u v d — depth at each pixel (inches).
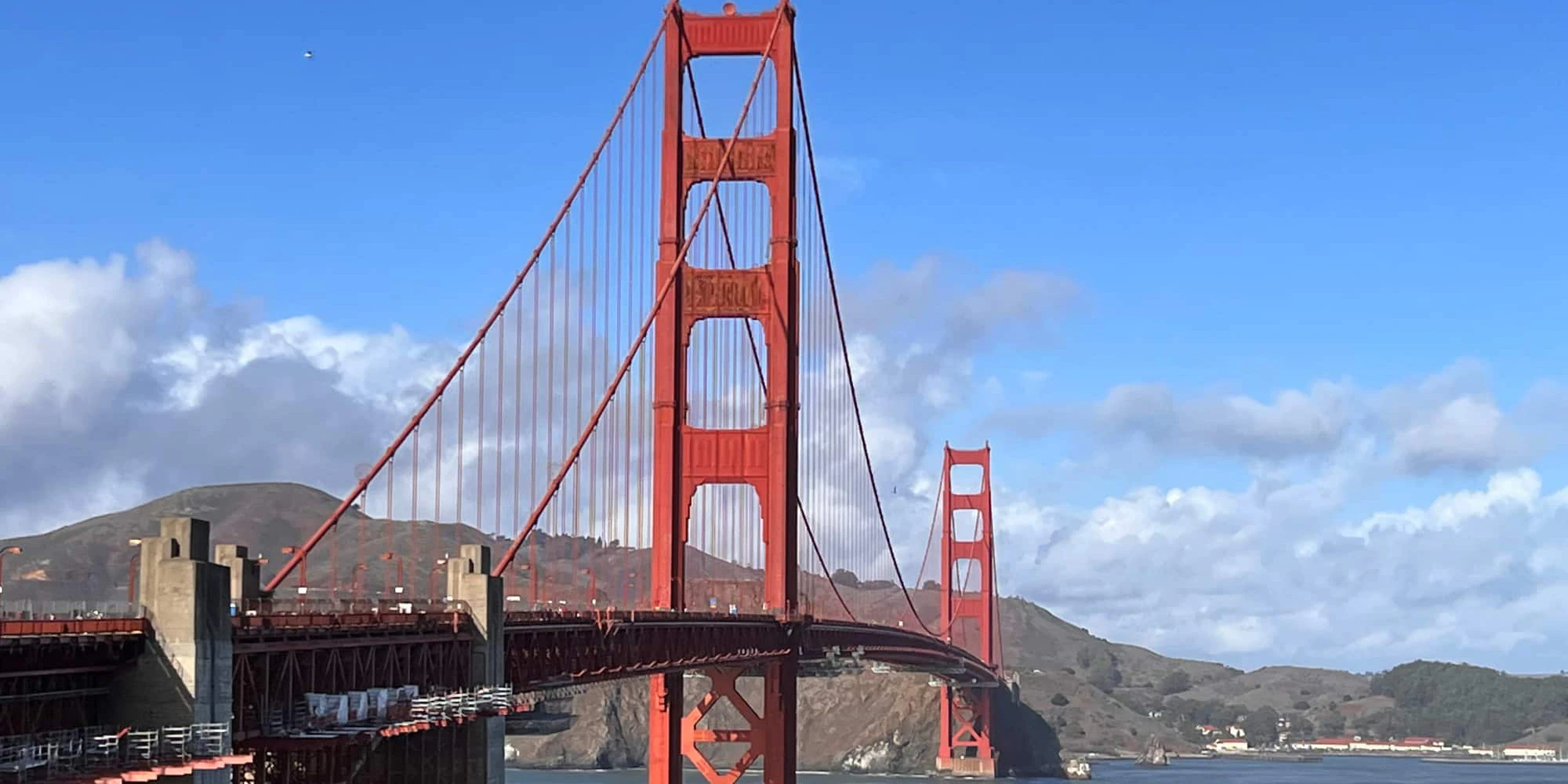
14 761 1174.3
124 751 1291.8
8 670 1214.9
